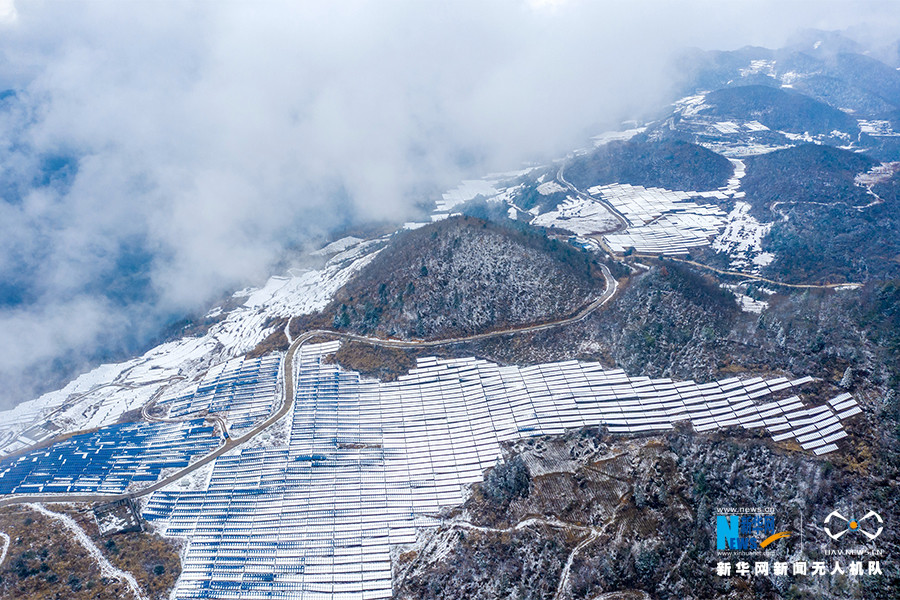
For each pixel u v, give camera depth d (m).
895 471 162.88
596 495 172.38
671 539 158.88
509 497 176.00
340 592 159.75
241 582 163.25
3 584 161.75
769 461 173.38
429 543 170.00
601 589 151.38
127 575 165.38
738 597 147.75
